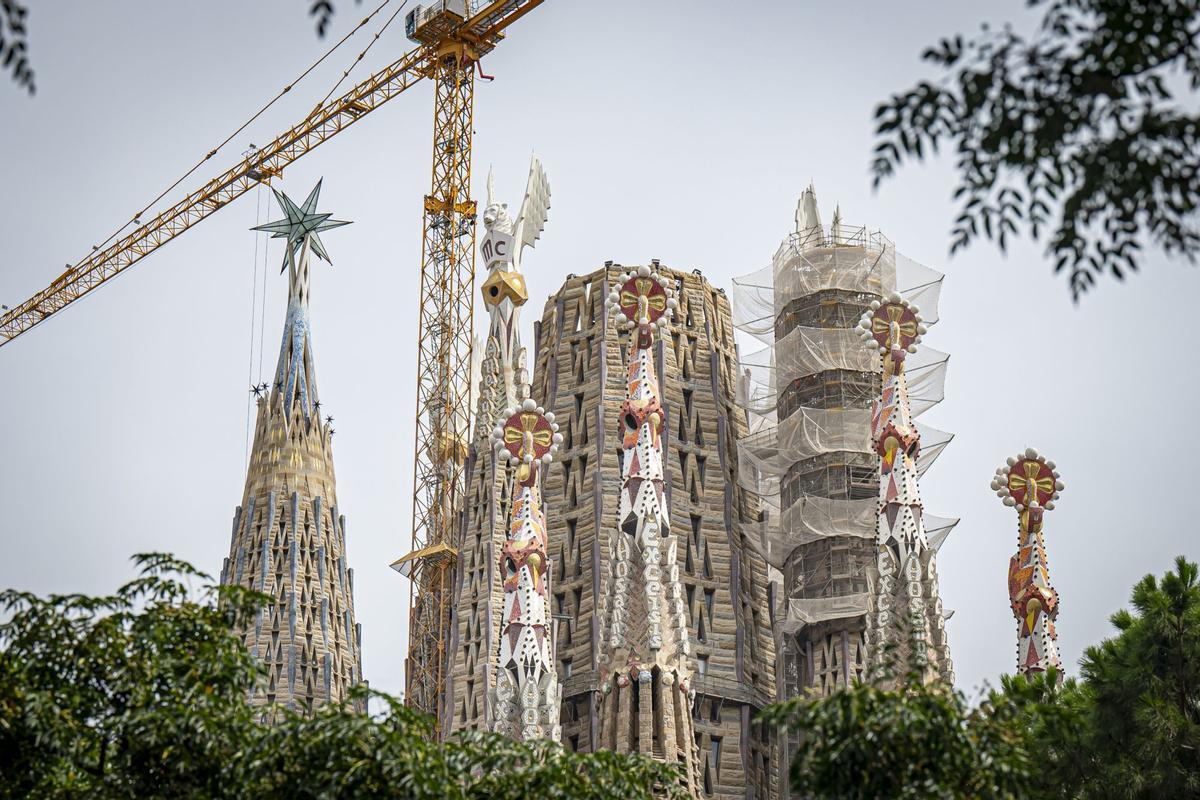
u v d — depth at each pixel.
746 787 108.75
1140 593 64.31
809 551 111.44
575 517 118.12
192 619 50.09
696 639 112.94
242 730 48.16
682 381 123.06
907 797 44.81
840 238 120.75
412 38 152.62
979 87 32.41
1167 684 62.59
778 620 114.44
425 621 131.00
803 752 45.78
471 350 144.38
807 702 46.34
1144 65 32.19
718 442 121.00
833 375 115.69
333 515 147.00
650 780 54.66
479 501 119.94
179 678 49.06
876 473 112.62
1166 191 32.62
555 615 114.44
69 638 48.91
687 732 100.94
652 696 101.06
